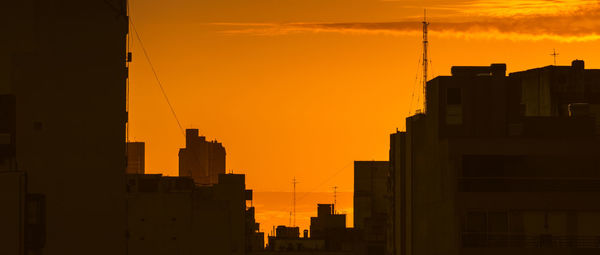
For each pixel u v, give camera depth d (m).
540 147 196.00
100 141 157.50
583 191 195.75
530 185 196.12
